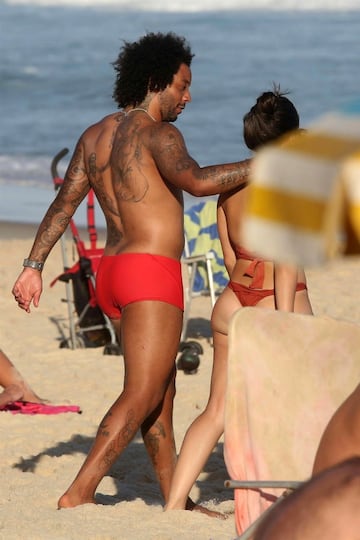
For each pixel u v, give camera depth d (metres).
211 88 75.56
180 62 12.21
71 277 23.31
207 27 114.38
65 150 22.06
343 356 7.78
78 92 77.94
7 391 17.86
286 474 7.66
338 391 7.76
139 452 15.98
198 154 56.78
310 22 116.06
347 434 6.21
